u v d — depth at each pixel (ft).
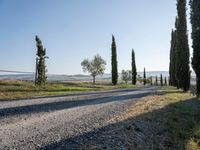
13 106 66.74
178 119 52.85
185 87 140.97
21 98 91.04
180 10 144.56
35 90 131.75
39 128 39.55
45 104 72.18
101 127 40.96
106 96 104.68
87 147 30.40
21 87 136.67
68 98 93.20
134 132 39.17
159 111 58.85
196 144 39.96
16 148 28.91
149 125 44.88
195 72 111.14
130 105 70.85
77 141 32.58
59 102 78.13
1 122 44.45
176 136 40.91
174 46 213.66
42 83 174.70
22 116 51.06
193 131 44.88
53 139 33.14
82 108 64.59
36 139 32.91
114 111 59.21
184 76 141.28
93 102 79.71
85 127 40.83
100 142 32.83
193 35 111.04
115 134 36.94
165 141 38.40
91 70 341.62
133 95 109.81
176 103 75.92
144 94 115.75
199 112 62.85
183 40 143.54
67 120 46.93
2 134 35.19
